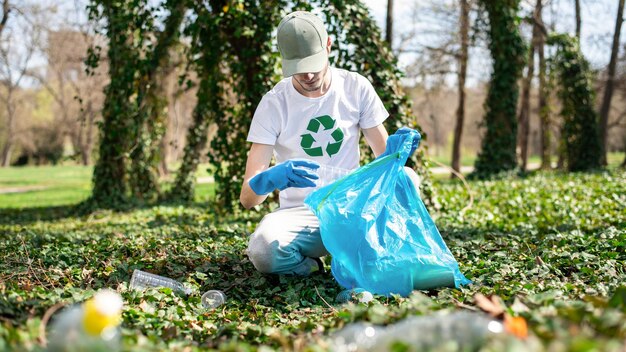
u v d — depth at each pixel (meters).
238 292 4.44
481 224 8.11
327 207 4.08
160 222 9.76
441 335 2.07
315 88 4.28
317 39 4.13
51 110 56.34
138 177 13.53
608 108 25.14
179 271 4.87
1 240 7.32
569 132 21.38
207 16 9.01
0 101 52.88
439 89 26.70
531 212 9.38
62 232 8.62
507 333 2.00
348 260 4.09
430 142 60.81
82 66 35.09
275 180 4.10
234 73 9.28
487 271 4.61
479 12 18.19
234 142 9.48
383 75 8.39
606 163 24.98
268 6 8.89
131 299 3.84
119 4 11.00
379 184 4.14
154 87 11.56
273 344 2.83
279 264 4.47
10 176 39.69
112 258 5.35
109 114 12.16
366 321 2.74
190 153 15.29
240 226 7.75
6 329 2.41
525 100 25.83
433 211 9.13
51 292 3.75
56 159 54.59
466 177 18.84
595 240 5.53
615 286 3.78
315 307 3.97
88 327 1.99
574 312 2.22
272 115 4.41
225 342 2.97
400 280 4.04
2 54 28.12
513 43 17.88
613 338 2.10
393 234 4.12
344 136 4.46
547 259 4.91
